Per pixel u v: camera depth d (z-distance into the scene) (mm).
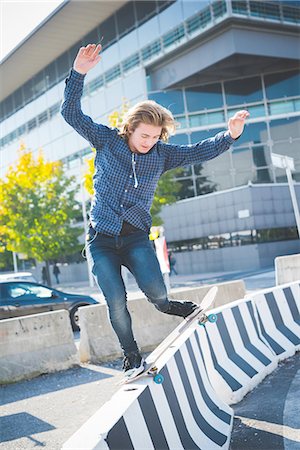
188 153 3352
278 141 33500
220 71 33031
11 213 31344
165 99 34375
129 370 3180
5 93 47750
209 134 33969
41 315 8336
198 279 27531
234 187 33750
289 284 7477
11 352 7902
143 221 3258
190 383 4043
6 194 31266
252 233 31609
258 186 31844
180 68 33000
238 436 4141
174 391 3613
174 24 32562
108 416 2701
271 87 33719
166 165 3383
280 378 5746
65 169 41000
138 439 2826
